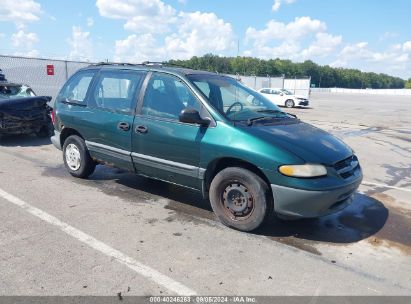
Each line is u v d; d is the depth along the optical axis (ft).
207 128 14.85
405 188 21.95
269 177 13.57
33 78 53.16
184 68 17.84
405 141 40.27
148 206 16.90
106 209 16.33
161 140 15.98
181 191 19.07
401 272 12.10
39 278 10.79
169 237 13.83
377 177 24.39
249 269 11.80
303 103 93.09
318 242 14.03
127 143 17.33
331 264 12.39
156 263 11.91
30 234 13.58
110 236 13.69
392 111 88.22
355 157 15.93
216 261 12.20
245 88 18.22
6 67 50.90
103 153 18.66
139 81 17.34
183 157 15.51
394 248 13.83
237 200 14.55
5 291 10.12
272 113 16.94
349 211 17.51
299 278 11.41
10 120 29.63
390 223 16.21
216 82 16.98
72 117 19.72
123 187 19.43
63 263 11.66
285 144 13.79
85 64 57.41
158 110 16.39
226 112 15.15
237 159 14.29
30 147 29.25
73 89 20.47
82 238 13.43
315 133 15.76
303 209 13.52
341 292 10.77
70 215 15.48
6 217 15.03
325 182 13.39
